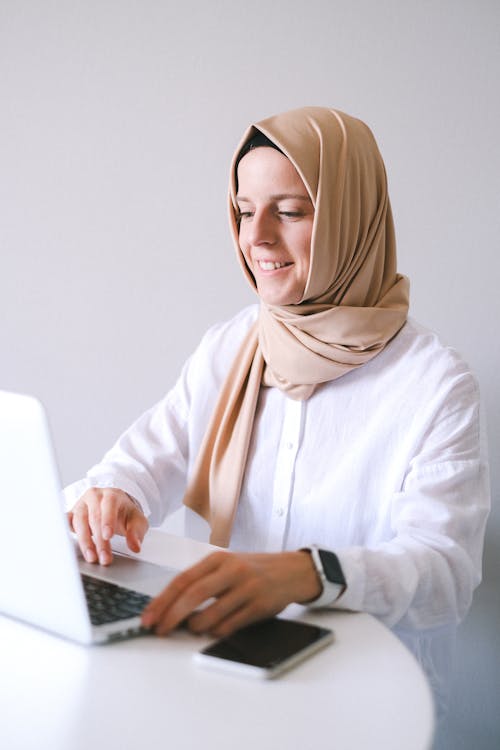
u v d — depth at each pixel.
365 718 0.72
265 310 1.59
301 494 1.52
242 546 1.60
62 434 2.26
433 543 1.22
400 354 1.51
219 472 1.60
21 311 2.27
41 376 2.27
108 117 2.10
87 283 2.18
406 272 1.84
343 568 1.01
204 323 2.06
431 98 1.77
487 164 1.74
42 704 0.73
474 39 1.72
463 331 1.80
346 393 1.52
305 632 0.89
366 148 1.51
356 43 1.82
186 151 2.02
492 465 1.80
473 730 1.86
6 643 0.86
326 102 1.87
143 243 2.10
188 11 1.98
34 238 2.22
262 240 1.46
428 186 1.79
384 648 0.88
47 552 0.82
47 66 2.15
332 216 1.44
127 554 1.17
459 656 1.86
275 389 1.59
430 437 1.41
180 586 0.90
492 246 1.76
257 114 1.94
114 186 2.11
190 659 0.83
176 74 2.01
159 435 1.76
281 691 0.77
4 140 2.22
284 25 1.88
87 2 2.08
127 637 0.87
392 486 1.43
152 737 0.68
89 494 1.31
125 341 2.15
